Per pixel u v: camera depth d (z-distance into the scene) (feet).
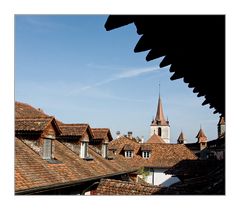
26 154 32.27
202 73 13.92
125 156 119.24
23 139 35.17
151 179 115.55
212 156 82.33
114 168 55.21
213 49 11.14
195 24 9.29
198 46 10.84
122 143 124.57
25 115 47.65
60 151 42.63
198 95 18.11
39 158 33.78
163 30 9.47
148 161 117.70
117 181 24.94
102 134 59.62
